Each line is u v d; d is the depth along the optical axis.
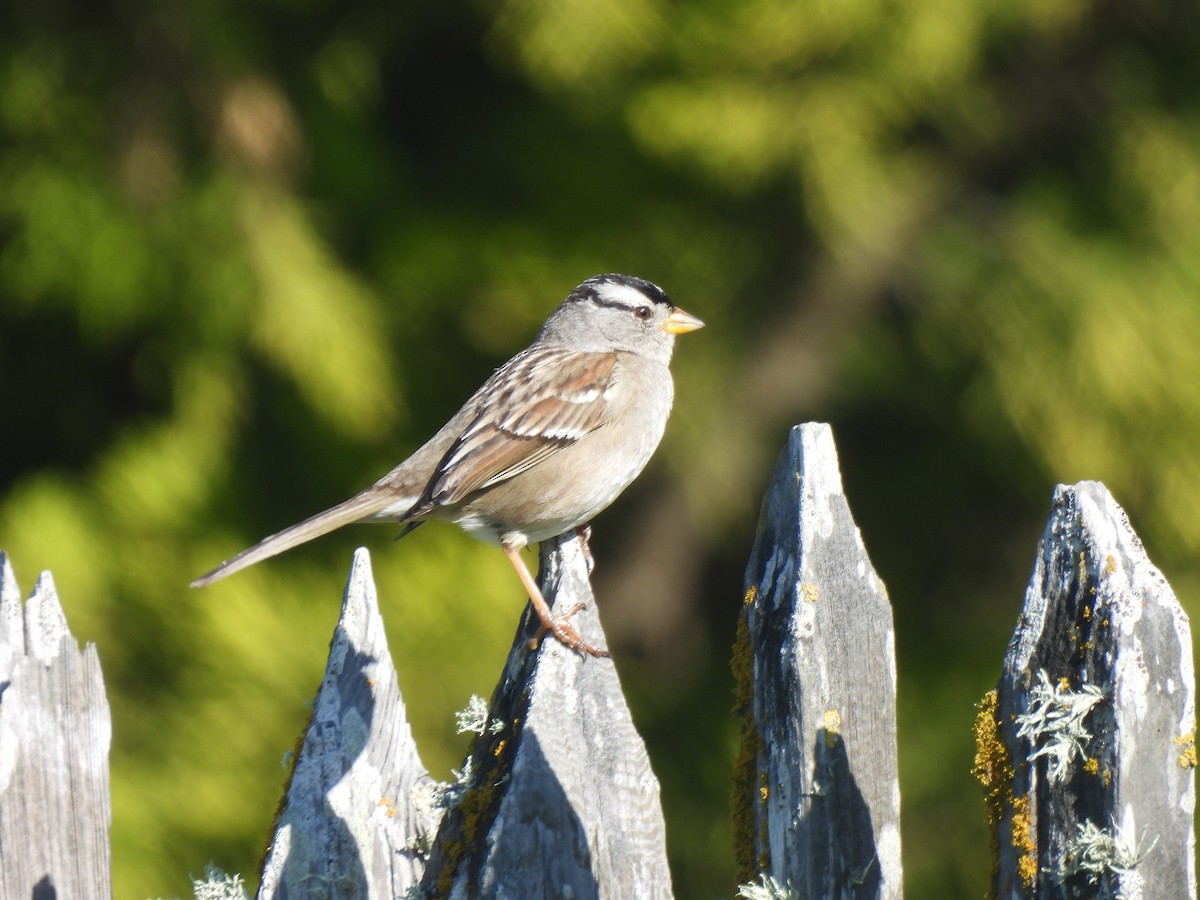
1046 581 4.07
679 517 13.56
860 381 13.15
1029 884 4.05
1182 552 11.88
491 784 4.39
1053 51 12.54
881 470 13.61
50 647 4.55
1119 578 3.91
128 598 10.88
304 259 11.30
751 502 13.07
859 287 12.95
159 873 10.05
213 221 11.20
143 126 11.28
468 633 11.03
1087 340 11.60
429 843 4.59
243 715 10.67
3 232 11.52
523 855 4.21
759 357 13.10
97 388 12.54
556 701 4.32
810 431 4.33
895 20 11.27
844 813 4.28
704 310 12.82
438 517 7.48
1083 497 4.02
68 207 11.23
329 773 4.58
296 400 11.67
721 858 12.27
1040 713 3.92
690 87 11.86
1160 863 3.90
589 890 4.23
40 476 11.30
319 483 11.79
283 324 11.02
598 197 12.88
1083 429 11.64
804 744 4.26
